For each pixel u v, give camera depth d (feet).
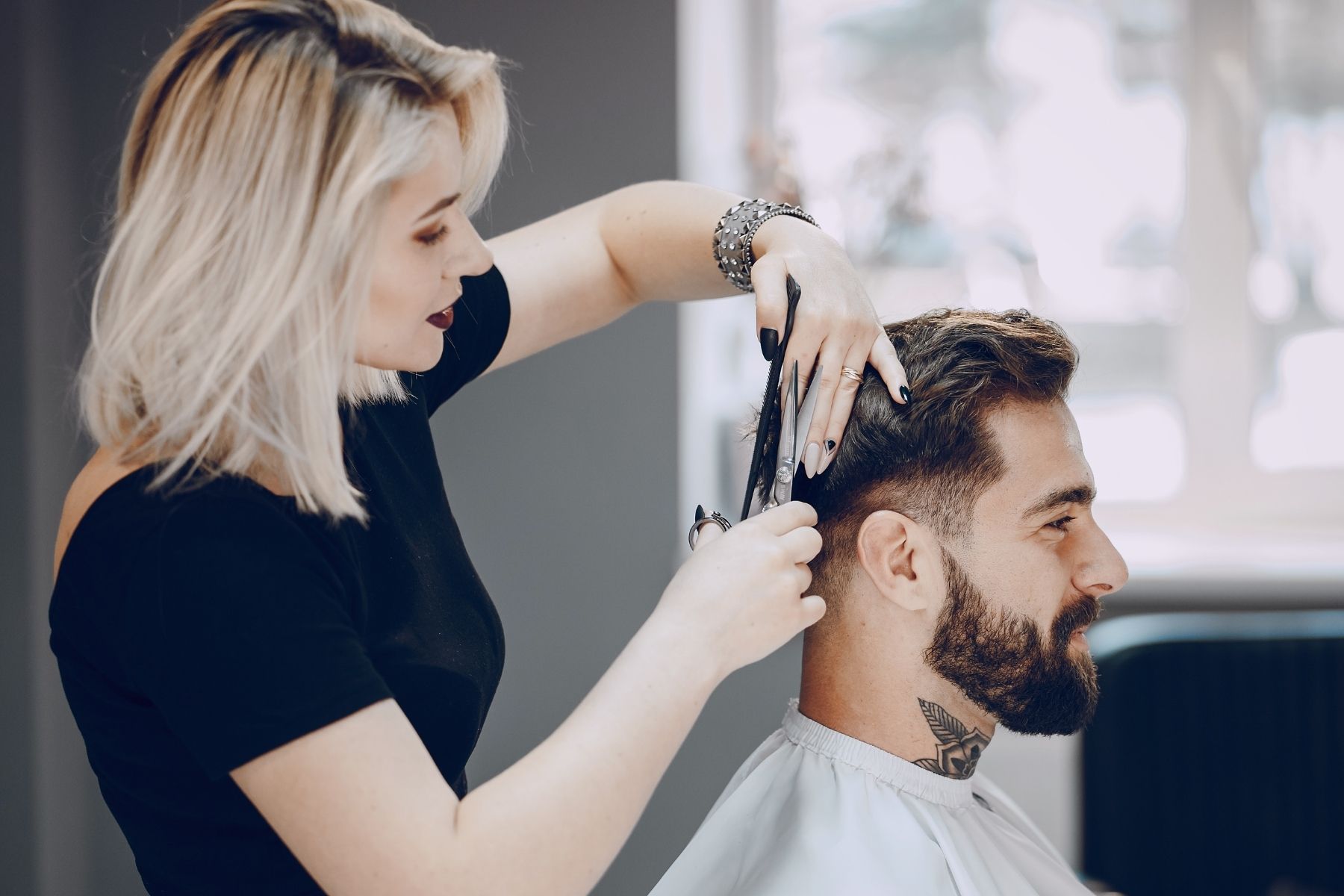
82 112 7.02
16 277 6.52
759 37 8.47
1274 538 8.54
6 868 6.60
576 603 7.43
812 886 3.17
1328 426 8.66
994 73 8.47
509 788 2.45
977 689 3.31
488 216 7.28
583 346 7.34
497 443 7.39
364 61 2.52
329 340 2.54
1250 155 8.54
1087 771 6.23
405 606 3.09
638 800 2.55
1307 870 6.20
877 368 3.24
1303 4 8.41
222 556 2.45
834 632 3.40
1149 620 6.53
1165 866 6.19
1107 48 8.46
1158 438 8.73
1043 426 3.24
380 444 3.27
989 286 8.58
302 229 2.47
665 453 7.34
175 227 2.50
